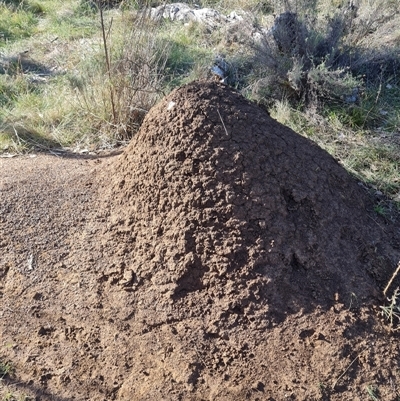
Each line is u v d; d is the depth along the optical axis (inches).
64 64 238.1
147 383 98.2
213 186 112.0
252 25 229.8
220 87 122.8
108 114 179.3
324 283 106.8
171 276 109.4
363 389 94.5
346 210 119.0
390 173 148.9
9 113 189.9
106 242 120.7
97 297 112.5
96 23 276.7
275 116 177.8
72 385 100.0
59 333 108.3
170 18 274.7
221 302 105.3
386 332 101.6
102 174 137.0
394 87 197.5
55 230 127.0
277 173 114.7
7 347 107.3
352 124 173.6
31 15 297.4
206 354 100.3
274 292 105.0
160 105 123.3
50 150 171.9
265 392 94.6
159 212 116.1
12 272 120.9
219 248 108.5
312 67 185.2
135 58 184.2
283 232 109.6
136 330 106.0
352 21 210.2
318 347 98.6
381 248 117.3
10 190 137.9
